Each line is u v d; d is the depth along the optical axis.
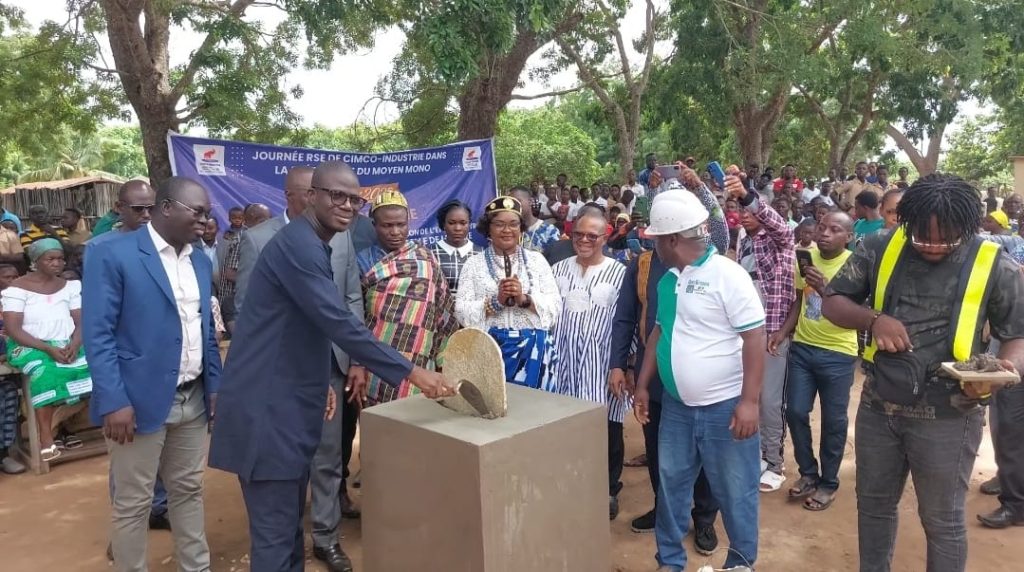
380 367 2.50
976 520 3.97
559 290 3.89
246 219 6.60
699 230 2.89
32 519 4.25
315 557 3.66
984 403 2.46
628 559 3.63
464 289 3.70
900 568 3.48
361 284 3.70
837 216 4.04
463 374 2.66
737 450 2.97
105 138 41.22
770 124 19.98
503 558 2.31
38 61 12.22
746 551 3.02
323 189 2.52
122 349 2.89
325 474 3.49
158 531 4.02
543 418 2.47
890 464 2.70
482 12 6.87
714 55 16.78
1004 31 16.91
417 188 8.09
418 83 13.34
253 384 2.56
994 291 2.44
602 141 37.56
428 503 2.43
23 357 4.86
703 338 2.93
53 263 4.89
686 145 20.52
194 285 3.12
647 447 3.75
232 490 4.65
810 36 15.98
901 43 15.39
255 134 12.44
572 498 2.52
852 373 4.09
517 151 31.94
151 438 2.94
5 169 34.97
